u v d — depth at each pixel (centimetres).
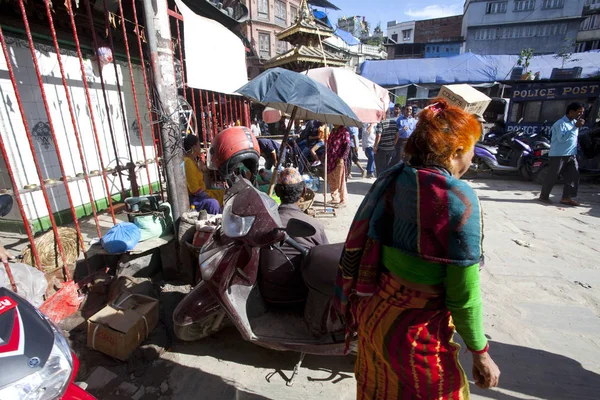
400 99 2372
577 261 424
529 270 400
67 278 298
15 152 406
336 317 216
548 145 828
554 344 277
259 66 2631
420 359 136
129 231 315
